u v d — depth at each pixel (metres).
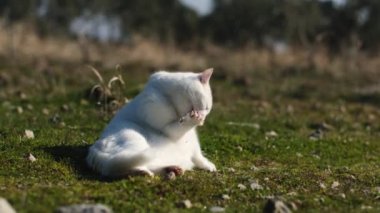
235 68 23.47
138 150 6.76
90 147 7.54
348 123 14.09
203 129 11.52
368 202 6.67
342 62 24.80
